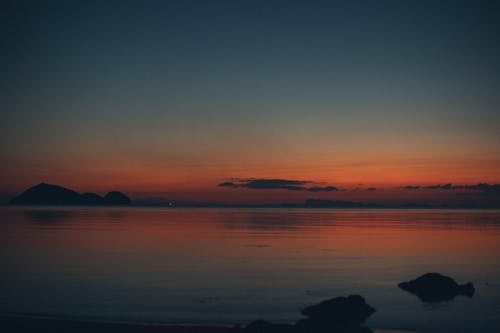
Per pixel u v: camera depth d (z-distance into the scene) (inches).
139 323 692.7
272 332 597.3
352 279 1098.1
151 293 928.3
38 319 663.8
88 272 1178.6
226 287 995.3
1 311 768.9
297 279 1098.1
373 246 1850.4
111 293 925.8
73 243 1916.8
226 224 3641.7
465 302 858.1
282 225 3535.9
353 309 729.6
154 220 4303.6
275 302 856.9
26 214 5649.6
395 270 1241.4
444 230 2864.2
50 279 1075.3
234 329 613.3
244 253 1596.9
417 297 901.2
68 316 738.2
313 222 4126.5
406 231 2763.3
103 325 630.5
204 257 1488.7
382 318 738.8
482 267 1301.7
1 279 1074.1
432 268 1277.1
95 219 4323.3
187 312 776.3
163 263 1347.2
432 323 717.3
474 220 4630.9
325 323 686.5
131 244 1895.9
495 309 805.9
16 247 1749.5
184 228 3029.0
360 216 6314.0
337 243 1973.4
